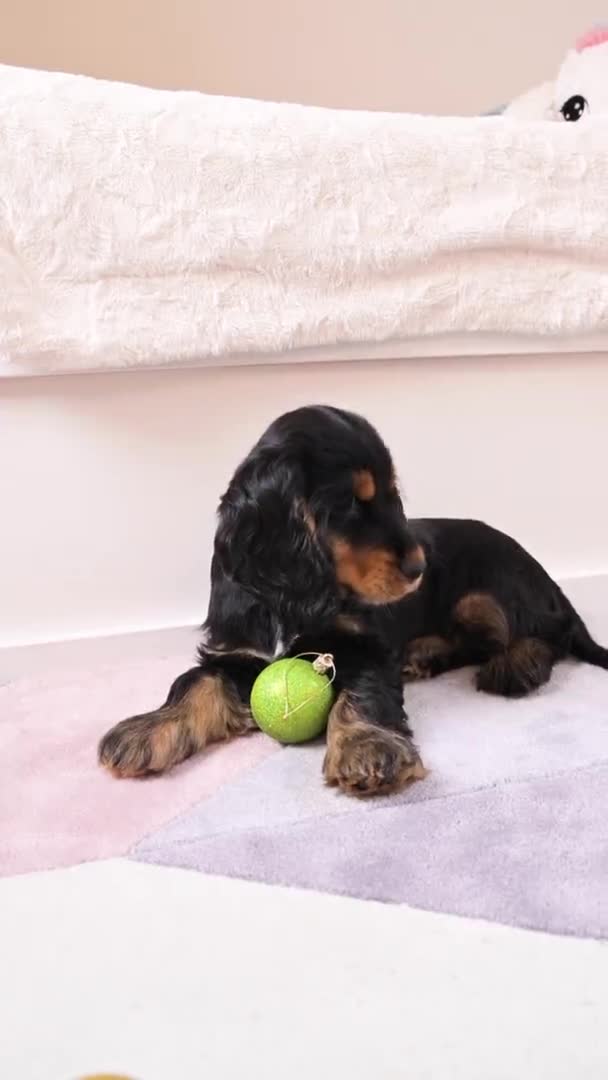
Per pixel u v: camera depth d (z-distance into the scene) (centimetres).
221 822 118
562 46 347
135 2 326
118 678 169
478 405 184
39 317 156
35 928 98
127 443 169
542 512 193
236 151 161
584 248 176
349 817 118
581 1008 85
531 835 112
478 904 99
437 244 169
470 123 174
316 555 139
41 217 154
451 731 145
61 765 136
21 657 172
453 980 89
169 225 159
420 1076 77
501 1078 77
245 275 164
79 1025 84
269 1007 85
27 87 155
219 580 151
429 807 119
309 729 137
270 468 141
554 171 174
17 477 166
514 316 176
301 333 166
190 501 174
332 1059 79
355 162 166
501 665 166
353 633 145
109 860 110
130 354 160
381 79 344
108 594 175
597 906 98
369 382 177
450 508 187
